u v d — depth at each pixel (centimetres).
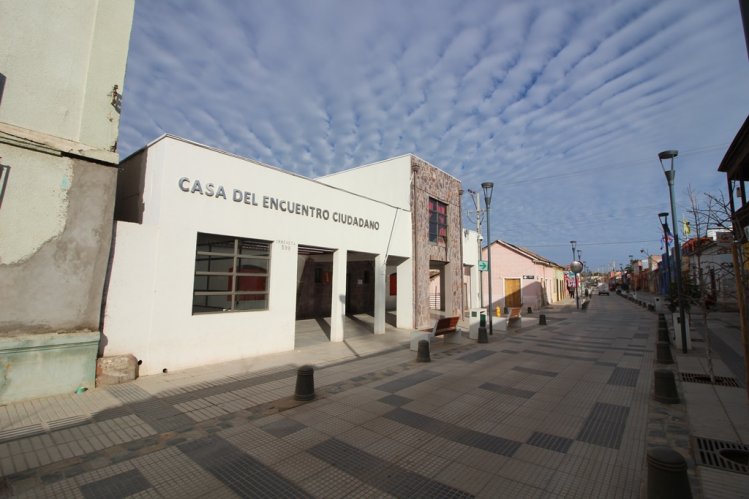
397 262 1689
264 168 1012
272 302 1013
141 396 638
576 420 543
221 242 1017
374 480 380
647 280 6700
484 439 479
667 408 589
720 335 1396
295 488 365
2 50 598
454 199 2023
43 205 619
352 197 1318
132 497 349
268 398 638
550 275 4231
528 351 1096
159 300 786
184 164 841
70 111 666
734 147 1017
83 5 694
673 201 1129
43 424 514
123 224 743
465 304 2486
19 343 584
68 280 642
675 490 295
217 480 380
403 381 755
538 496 350
